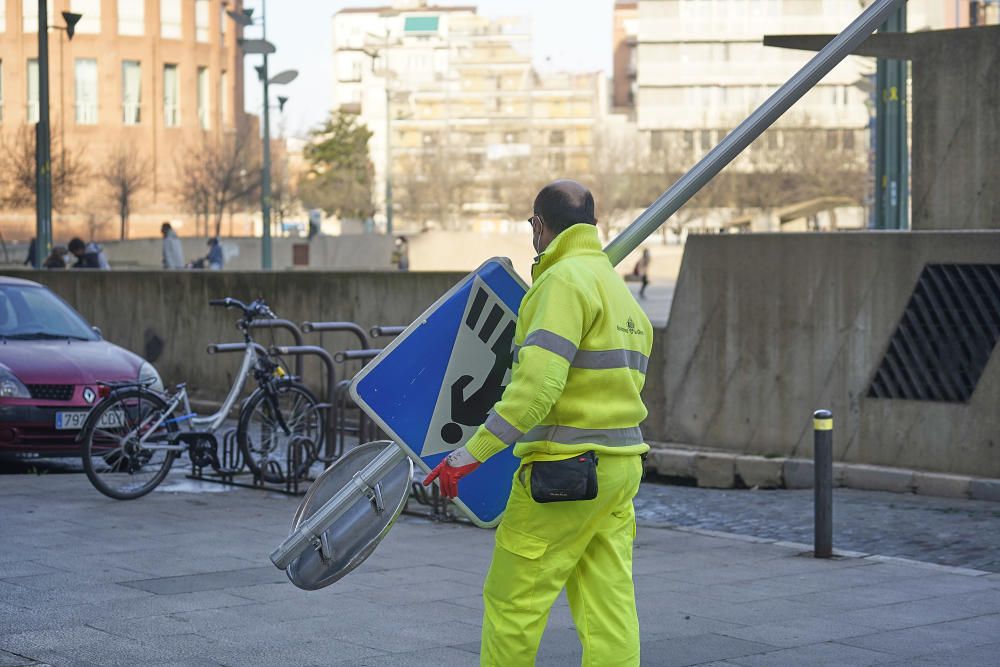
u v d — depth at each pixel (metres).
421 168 100.12
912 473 11.32
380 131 127.75
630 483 4.56
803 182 90.12
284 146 95.00
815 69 4.97
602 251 4.65
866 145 100.25
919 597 7.63
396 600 7.39
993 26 11.81
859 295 11.79
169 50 85.94
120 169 78.69
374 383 4.78
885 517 10.36
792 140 93.38
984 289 11.14
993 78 11.84
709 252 12.62
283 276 17.03
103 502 10.75
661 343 12.98
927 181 12.28
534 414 4.29
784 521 10.35
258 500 11.00
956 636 6.70
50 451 12.23
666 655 6.28
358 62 155.25
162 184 85.31
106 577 7.88
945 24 73.38
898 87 18.64
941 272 11.41
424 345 4.82
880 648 6.44
